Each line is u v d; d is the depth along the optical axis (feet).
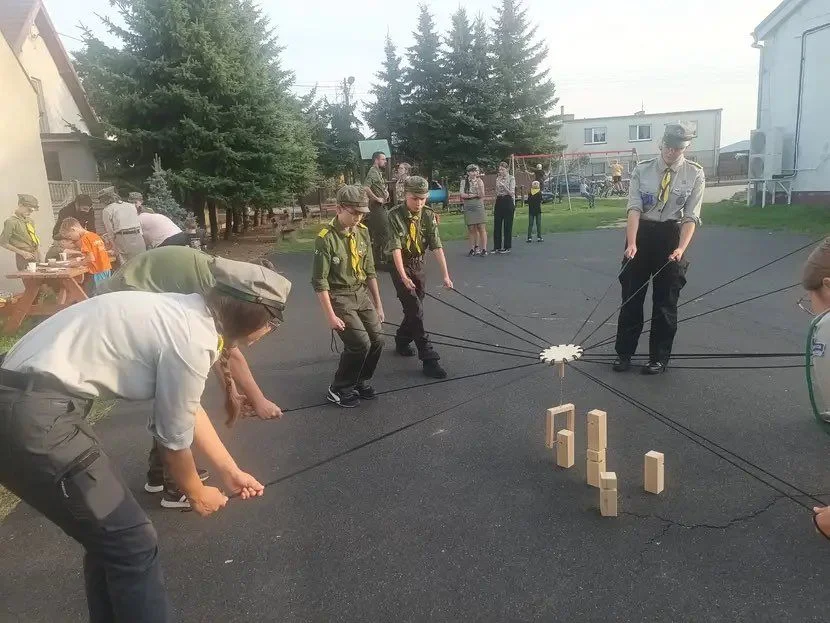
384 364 22.18
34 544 12.04
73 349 7.48
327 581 10.47
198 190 63.72
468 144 131.75
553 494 12.89
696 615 9.30
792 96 66.18
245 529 12.13
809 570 10.18
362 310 17.85
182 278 11.82
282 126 67.87
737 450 14.39
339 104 130.21
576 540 11.26
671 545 11.00
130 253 34.27
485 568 10.60
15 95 40.24
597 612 9.45
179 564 11.10
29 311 28.78
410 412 17.58
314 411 17.97
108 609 8.11
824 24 61.00
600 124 177.17
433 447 15.31
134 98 61.72
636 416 16.61
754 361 20.65
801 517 11.66
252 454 15.35
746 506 12.12
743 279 32.99
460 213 101.40
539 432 15.90
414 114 133.59
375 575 10.57
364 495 13.20
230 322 8.12
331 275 17.37
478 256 47.67
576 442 15.33
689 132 17.98
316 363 22.54
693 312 27.02
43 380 7.27
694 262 38.70
